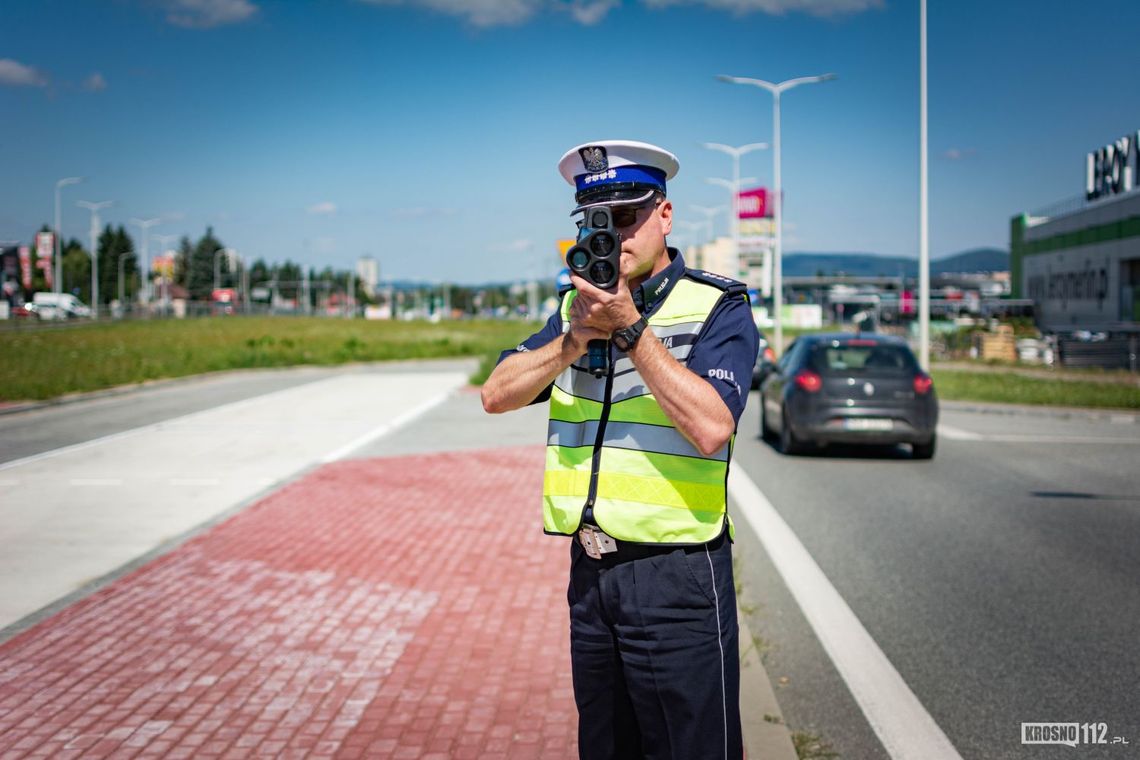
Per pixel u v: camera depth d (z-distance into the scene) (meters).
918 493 10.30
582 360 2.51
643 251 2.44
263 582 6.58
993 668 5.03
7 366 29.67
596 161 2.42
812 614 6.02
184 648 5.29
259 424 16.47
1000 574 6.90
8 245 110.69
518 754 3.96
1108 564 7.16
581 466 2.46
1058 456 13.22
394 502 9.41
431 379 29.08
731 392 2.34
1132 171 51.78
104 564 7.11
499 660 5.04
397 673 4.88
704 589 2.40
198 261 155.12
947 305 75.00
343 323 86.06
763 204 69.25
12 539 7.92
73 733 4.21
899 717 4.44
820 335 13.74
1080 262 58.38
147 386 25.02
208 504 9.38
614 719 2.57
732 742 2.45
